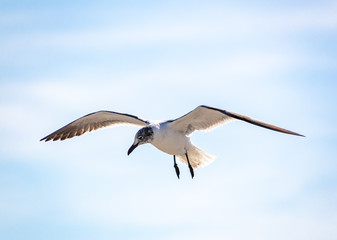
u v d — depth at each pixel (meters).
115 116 16.92
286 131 14.03
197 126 15.97
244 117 14.55
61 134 17.50
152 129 15.69
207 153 16.83
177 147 16.17
